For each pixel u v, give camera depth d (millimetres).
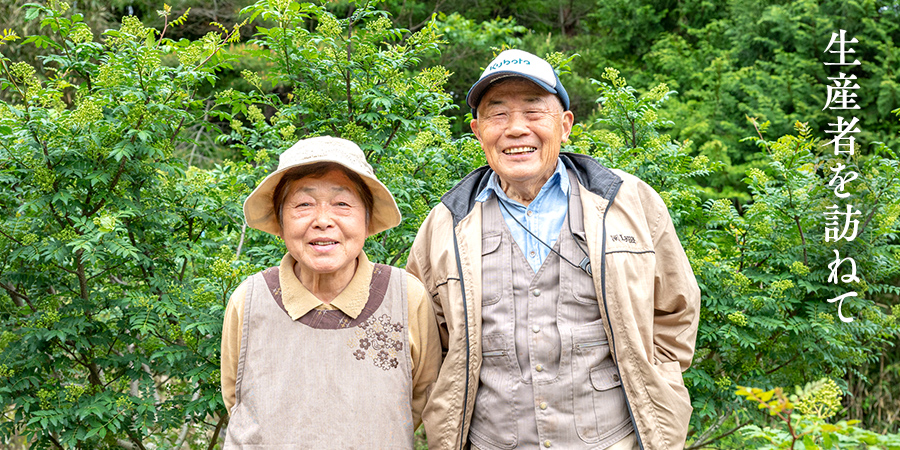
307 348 1809
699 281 3018
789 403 1409
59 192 2691
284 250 3143
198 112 3168
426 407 2021
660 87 3242
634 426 1896
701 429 3393
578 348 1901
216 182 3588
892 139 7586
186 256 2969
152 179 2947
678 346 2061
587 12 12008
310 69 3172
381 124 3285
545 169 1984
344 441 1761
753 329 3023
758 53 9188
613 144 3197
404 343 1891
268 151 3484
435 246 2096
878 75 8047
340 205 1795
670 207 3057
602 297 1905
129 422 2939
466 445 2066
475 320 1955
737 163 8516
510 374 1937
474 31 10125
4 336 2850
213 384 2910
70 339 2863
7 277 2984
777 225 3258
